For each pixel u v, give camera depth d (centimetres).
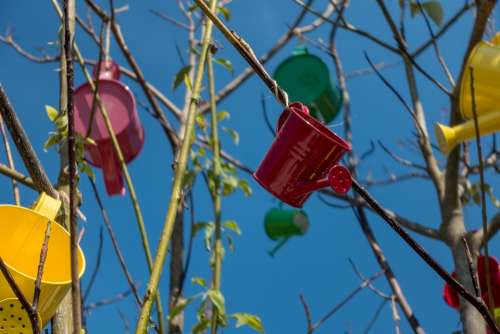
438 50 305
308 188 174
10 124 168
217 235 259
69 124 135
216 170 267
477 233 281
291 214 379
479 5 274
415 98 320
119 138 295
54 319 185
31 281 159
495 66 242
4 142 228
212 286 247
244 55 158
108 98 300
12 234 172
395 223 156
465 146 320
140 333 157
